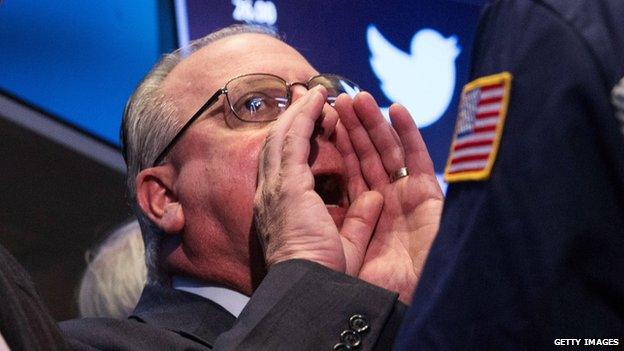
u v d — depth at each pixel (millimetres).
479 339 1378
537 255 1348
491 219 1385
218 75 2668
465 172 1434
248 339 2016
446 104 3879
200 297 2541
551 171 1354
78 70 3430
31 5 3381
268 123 2613
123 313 3189
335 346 2020
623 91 1329
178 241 2635
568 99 1354
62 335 1832
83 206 3402
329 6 3805
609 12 1380
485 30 1494
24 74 3350
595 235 1344
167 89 2723
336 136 2600
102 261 3236
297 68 2691
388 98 3816
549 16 1402
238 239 2551
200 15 3607
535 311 1351
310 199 2322
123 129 2809
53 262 3363
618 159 1330
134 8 3531
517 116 1395
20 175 3340
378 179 2609
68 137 3395
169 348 2389
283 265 2127
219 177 2568
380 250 2545
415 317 1441
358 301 2059
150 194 2684
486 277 1379
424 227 2539
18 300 1779
